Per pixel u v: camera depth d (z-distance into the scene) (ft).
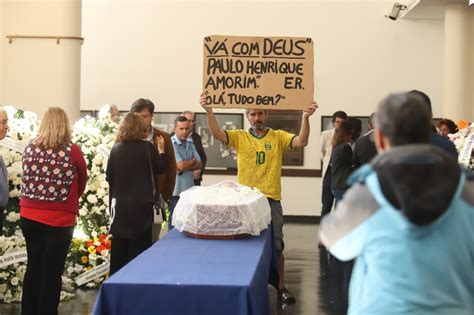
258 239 16.78
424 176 7.66
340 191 27.12
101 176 23.65
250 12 43.65
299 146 20.85
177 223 17.28
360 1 43.32
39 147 17.38
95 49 43.88
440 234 7.80
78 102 27.55
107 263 23.17
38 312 17.76
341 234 7.99
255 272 13.10
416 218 7.61
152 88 43.91
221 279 12.50
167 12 43.83
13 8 27.07
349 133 27.30
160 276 12.76
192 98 43.93
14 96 27.17
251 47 20.45
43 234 17.58
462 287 7.86
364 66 43.45
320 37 43.50
